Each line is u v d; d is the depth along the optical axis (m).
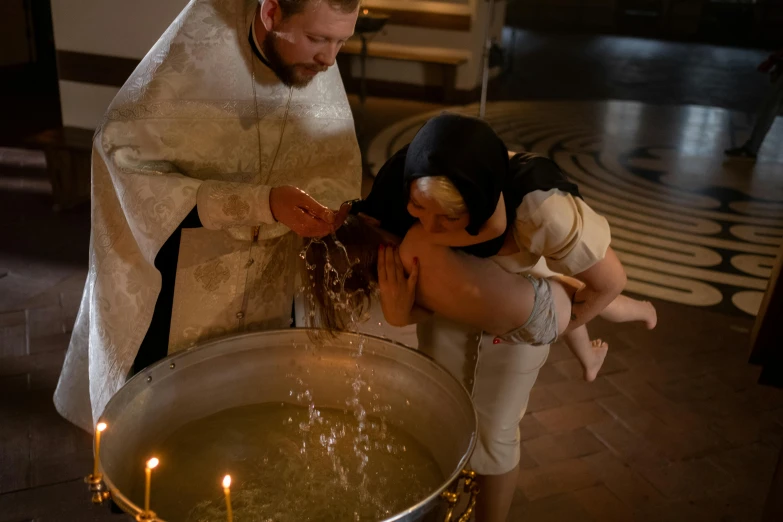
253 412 1.66
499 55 8.05
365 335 1.59
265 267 1.79
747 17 13.96
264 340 1.64
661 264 4.08
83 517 2.06
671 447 2.51
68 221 4.15
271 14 1.44
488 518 1.81
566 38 13.23
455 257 1.43
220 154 1.67
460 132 1.18
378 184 1.50
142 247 1.60
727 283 3.87
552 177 1.36
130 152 1.59
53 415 2.50
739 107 8.45
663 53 12.19
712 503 2.25
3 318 3.09
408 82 7.76
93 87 4.23
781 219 4.91
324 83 1.81
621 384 2.88
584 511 2.19
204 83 1.62
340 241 1.53
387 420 1.64
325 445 1.55
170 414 1.57
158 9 3.94
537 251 1.37
